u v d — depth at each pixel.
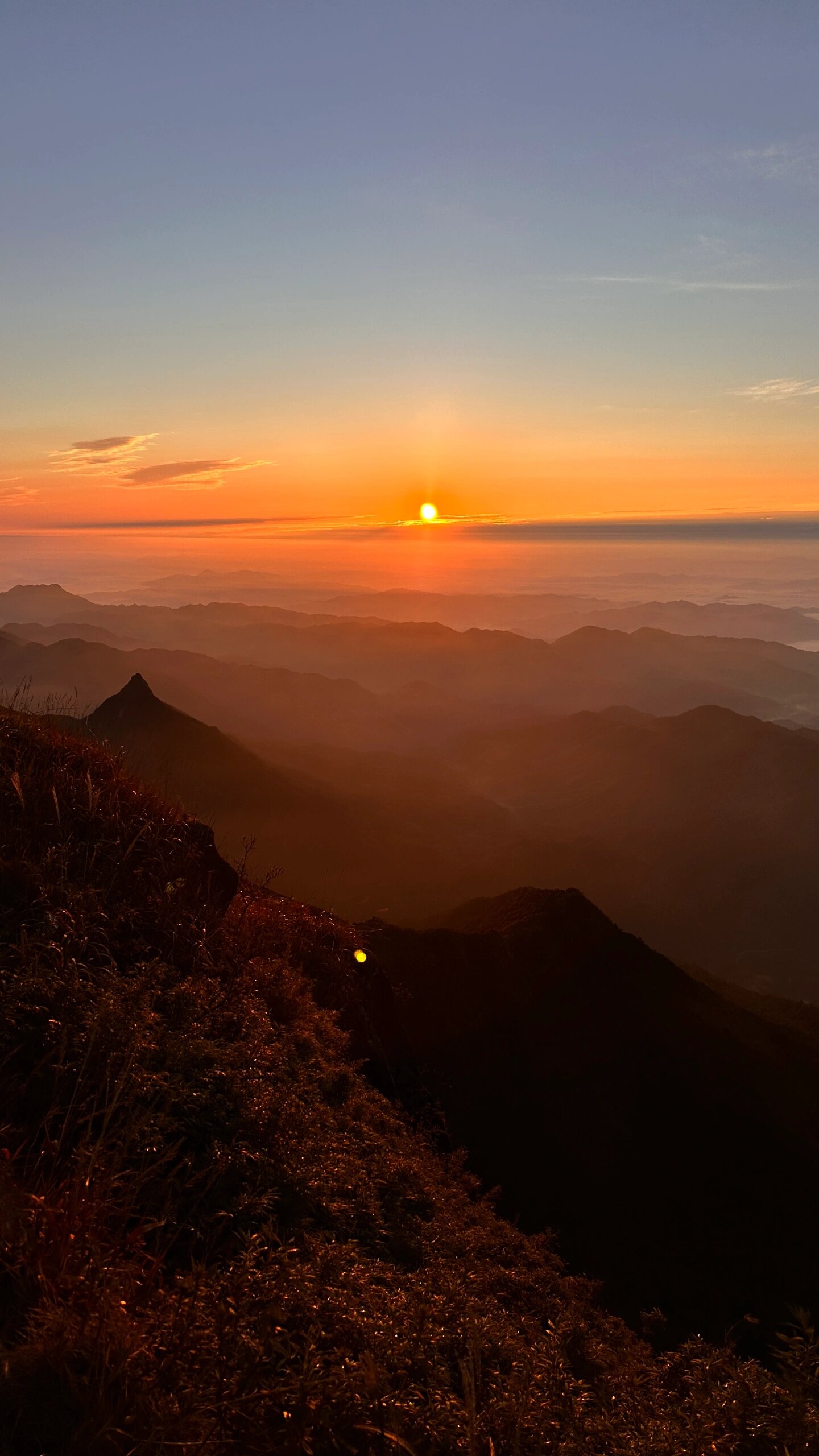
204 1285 2.97
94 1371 2.32
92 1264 2.76
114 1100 3.59
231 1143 4.34
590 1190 29.55
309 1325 2.97
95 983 4.90
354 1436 2.49
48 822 6.57
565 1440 2.82
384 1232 4.95
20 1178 3.20
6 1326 2.45
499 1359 3.74
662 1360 4.51
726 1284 28.34
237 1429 2.29
